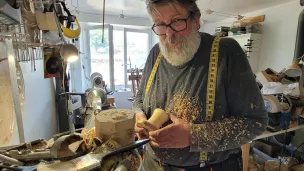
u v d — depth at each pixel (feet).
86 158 1.39
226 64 2.40
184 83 2.54
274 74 7.02
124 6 10.91
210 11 10.41
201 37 2.71
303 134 7.06
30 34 3.18
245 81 2.32
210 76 2.41
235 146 2.25
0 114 2.24
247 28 10.37
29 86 4.32
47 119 6.26
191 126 2.23
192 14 2.40
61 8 4.16
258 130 2.29
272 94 5.86
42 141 1.75
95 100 4.26
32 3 3.04
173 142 2.12
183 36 2.43
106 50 14.14
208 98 2.39
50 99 6.81
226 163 2.60
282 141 7.05
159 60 2.99
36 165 1.39
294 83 6.22
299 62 6.53
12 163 1.42
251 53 10.34
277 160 6.52
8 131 2.33
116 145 1.56
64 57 3.81
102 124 1.59
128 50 15.20
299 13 8.49
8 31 2.27
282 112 5.54
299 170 6.12
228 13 11.37
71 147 1.45
